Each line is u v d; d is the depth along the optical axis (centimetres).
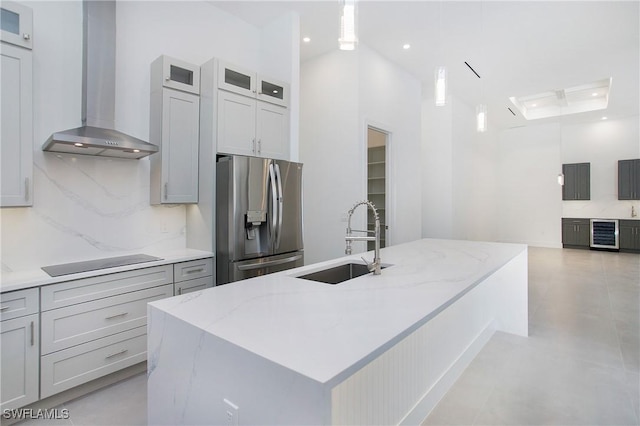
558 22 389
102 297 231
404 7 359
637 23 391
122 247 291
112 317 236
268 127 345
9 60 212
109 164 284
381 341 104
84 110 258
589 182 884
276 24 379
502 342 248
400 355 154
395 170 509
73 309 218
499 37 427
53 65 252
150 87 306
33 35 242
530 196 951
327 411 80
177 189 298
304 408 84
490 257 249
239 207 290
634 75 552
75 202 265
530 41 437
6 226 234
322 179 463
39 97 246
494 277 282
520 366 214
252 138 330
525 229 962
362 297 150
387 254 264
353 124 430
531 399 179
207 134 306
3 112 210
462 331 225
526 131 955
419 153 572
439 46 450
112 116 269
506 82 589
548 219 927
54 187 255
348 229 210
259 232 313
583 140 900
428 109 700
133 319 247
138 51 301
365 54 445
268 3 351
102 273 231
